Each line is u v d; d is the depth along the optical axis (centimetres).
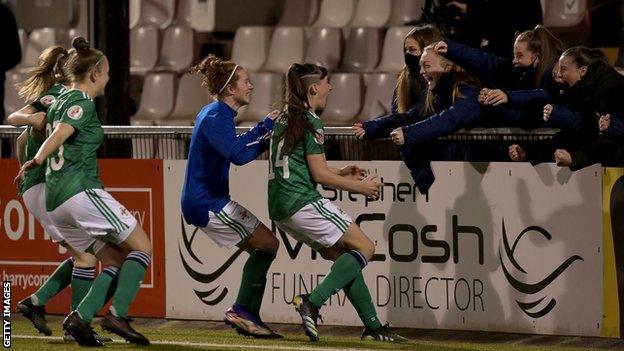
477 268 2320
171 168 2555
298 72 2159
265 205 2480
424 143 2311
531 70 2236
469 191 2317
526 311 2291
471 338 2319
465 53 2217
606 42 3406
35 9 4288
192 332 2430
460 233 2328
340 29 3706
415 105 2345
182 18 4109
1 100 3609
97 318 2642
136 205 2591
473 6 2695
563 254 2258
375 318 2231
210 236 2266
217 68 2198
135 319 2614
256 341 2247
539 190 2269
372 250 2173
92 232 2117
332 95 3550
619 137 2122
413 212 2362
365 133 2341
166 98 3838
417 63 2328
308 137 2142
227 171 2252
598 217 2230
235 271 2514
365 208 2400
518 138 2308
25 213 2709
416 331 2370
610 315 2231
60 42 4103
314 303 2162
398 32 3600
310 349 2122
